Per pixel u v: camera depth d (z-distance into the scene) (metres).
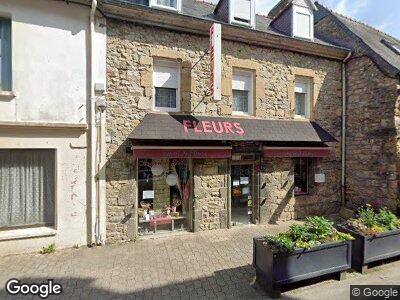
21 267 5.25
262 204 8.16
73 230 6.27
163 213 7.36
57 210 6.12
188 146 6.80
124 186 6.66
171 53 7.07
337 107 9.29
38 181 6.16
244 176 8.25
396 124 7.93
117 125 6.61
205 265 5.39
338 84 9.30
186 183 7.55
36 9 5.91
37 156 6.14
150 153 6.42
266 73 8.18
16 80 5.77
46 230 6.05
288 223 8.29
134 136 6.28
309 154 8.29
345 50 9.00
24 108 5.83
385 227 5.32
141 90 6.82
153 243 6.59
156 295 4.34
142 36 6.82
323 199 9.08
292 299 4.19
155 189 7.26
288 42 8.26
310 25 8.93
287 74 8.48
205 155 6.95
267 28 9.12
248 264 5.43
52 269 5.19
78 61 6.27
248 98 8.20
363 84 8.77
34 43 5.90
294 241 4.48
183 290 4.48
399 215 7.89
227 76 7.69
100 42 6.44
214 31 6.88
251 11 8.20
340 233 4.81
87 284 4.65
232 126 7.42
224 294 4.37
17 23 5.76
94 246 6.35
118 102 6.61
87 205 6.38
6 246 5.75
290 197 8.57
